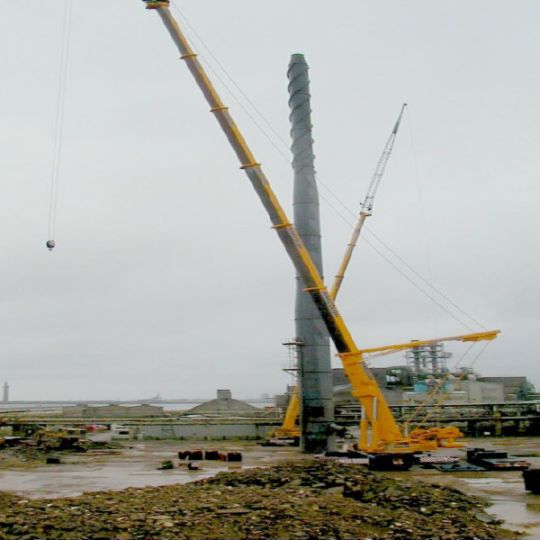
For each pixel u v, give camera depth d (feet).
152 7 165.68
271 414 328.49
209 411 353.10
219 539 67.92
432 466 159.12
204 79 164.96
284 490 98.17
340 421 265.75
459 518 84.33
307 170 204.85
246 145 164.55
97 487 125.90
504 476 140.56
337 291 238.68
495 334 158.20
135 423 271.69
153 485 127.95
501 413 290.15
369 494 95.86
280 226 163.53
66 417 334.85
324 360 199.11
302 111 207.10
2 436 237.04
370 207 247.50
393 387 335.88
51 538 66.95
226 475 110.01
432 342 161.89
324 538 69.97
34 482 134.51
